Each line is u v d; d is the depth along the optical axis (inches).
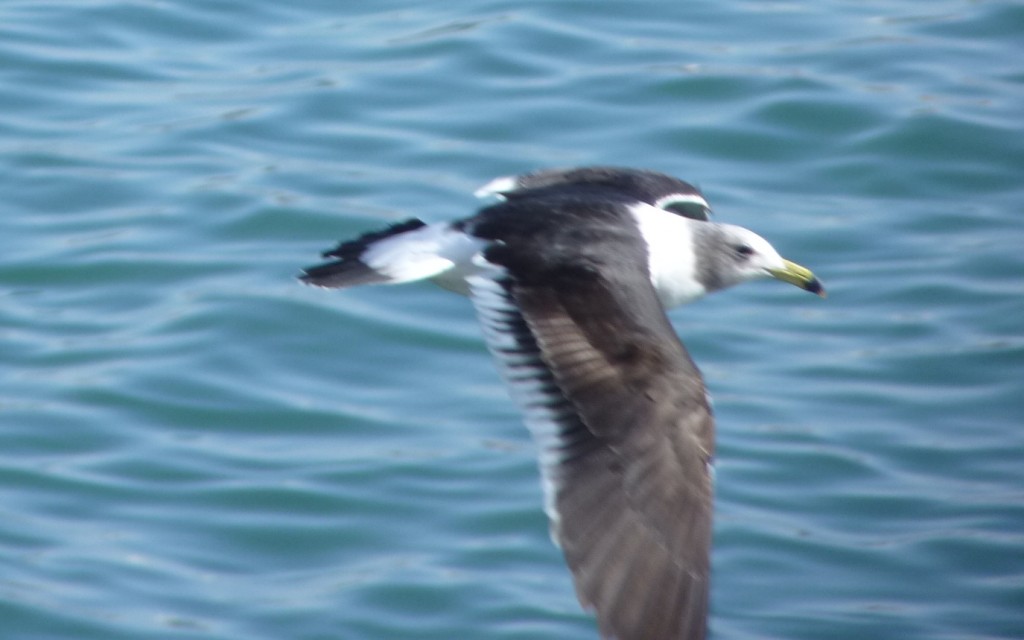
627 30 819.4
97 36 792.3
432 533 525.7
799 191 721.0
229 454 555.5
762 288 665.0
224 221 667.4
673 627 293.0
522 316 337.7
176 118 733.3
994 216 708.0
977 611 504.4
